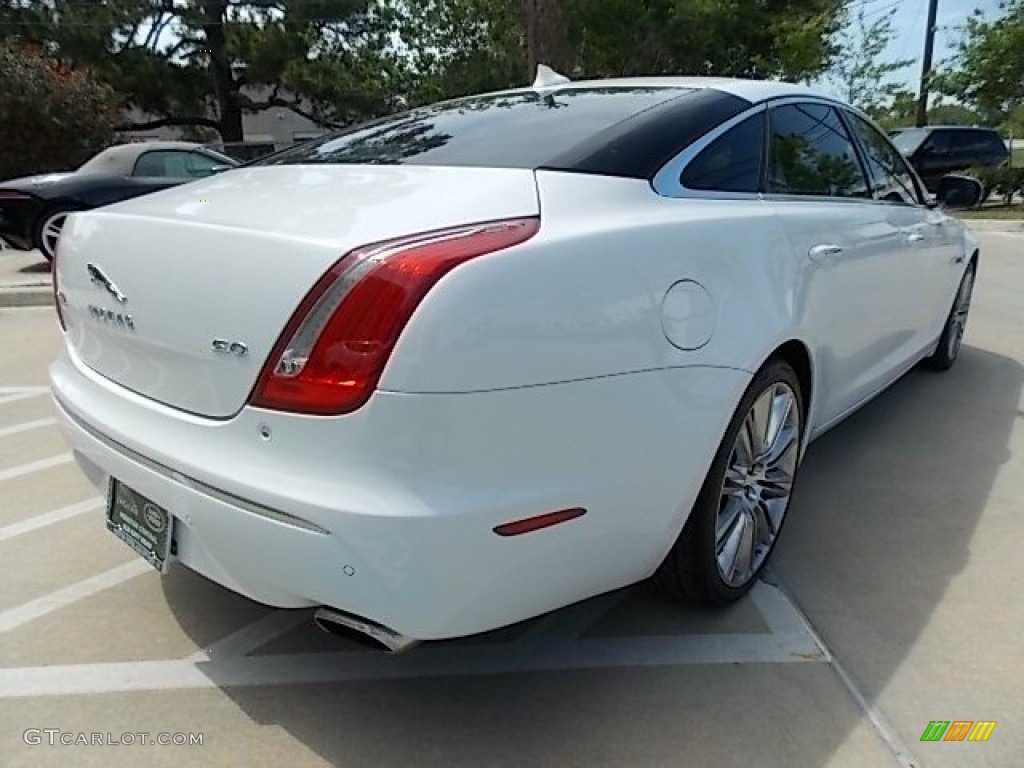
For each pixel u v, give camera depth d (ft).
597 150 7.54
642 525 6.70
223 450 5.97
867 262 10.25
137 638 8.03
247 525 5.84
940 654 7.67
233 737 6.72
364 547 5.46
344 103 88.79
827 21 67.87
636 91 9.18
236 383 5.87
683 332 6.75
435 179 6.97
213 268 6.01
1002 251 33.68
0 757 6.49
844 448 12.67
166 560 6.71
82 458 7.76
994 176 56.70
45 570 9.26
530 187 6.77
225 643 7.97
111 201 30.48
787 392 8.66
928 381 16.07
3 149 54.65
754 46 68.33
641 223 6.82
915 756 6.45
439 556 5.51
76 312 7.55
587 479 6.14
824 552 9.55
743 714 6.92
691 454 6.90
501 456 5.68
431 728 6.82
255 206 6.73
